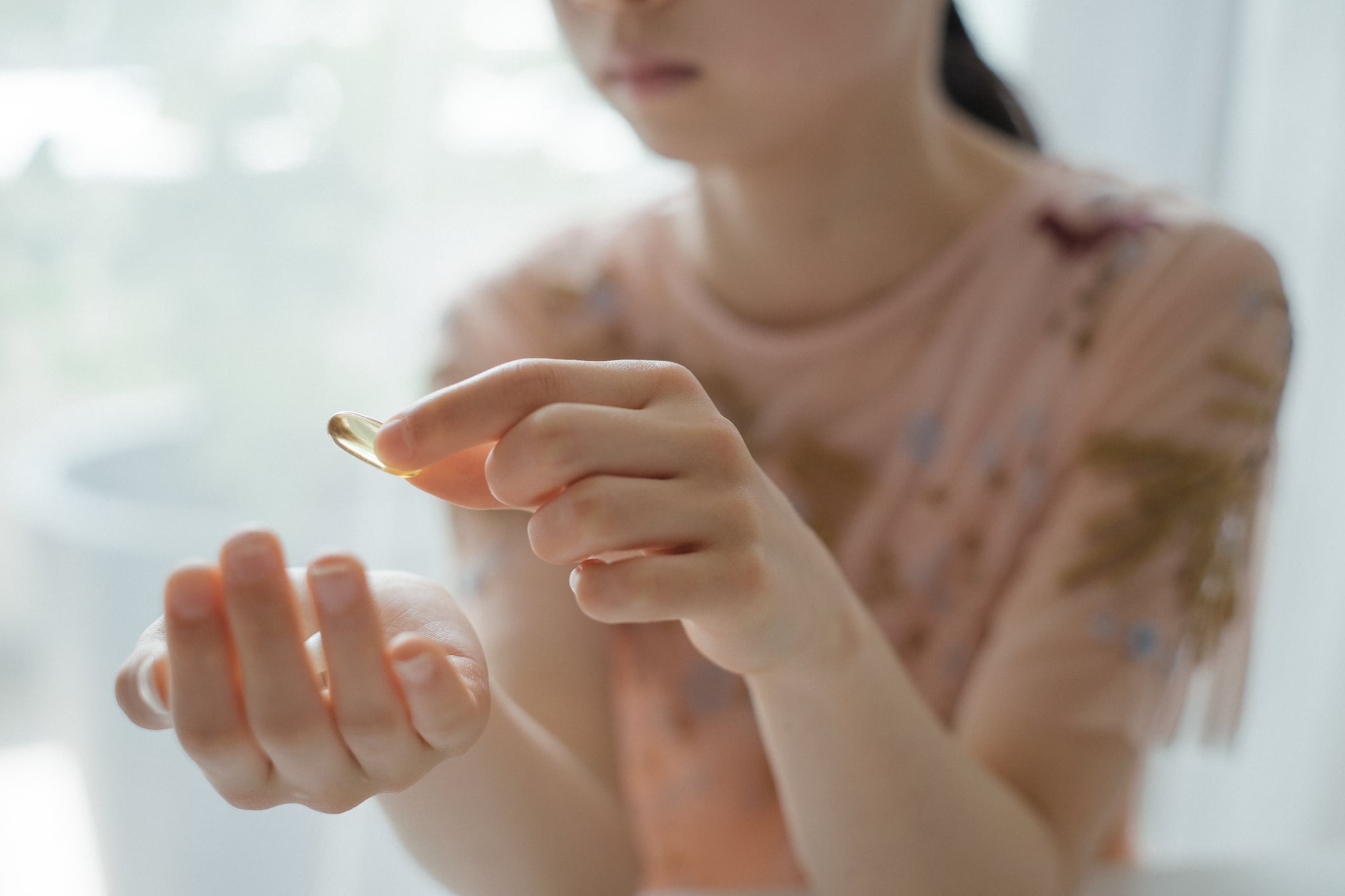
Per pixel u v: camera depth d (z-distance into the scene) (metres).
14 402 1.25
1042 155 0.94
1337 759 1.28
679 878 0.81
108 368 1.21
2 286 1.16
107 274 1.18
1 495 1.79
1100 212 0.75
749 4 0.61
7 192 1.14
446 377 0.82
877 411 0.75
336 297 1.19
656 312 0.81
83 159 1.15
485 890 0.59
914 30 0.69
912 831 0.56
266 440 1.22
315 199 1.17
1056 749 0.65
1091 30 1.21
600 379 0.46
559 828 0.61
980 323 0.74
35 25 1.12
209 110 1.15
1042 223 0.75
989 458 0.74
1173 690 0.68
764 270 0.78
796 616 0.49
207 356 1.20
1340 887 0.65
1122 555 0.67
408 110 1.16
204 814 1.19
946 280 0.75
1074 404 0.72
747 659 0.50
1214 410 0.68
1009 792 0.62
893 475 0.75
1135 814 0.85
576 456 0.44
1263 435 0.70
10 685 1.95
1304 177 1.22
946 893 0.57
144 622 1.22
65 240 1.16
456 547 0.76
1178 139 1.24
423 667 0.43
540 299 0.83
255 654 0.43
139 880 1.22
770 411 0.77
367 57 1.16
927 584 0.75
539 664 0.70
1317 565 1.28
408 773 0.44
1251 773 1.34
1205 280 0.70
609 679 0.73
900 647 0.75
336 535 1.24
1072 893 0.63
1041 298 0.74
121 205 1.16
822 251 0.76
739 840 0.79
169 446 1.25
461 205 1.20
